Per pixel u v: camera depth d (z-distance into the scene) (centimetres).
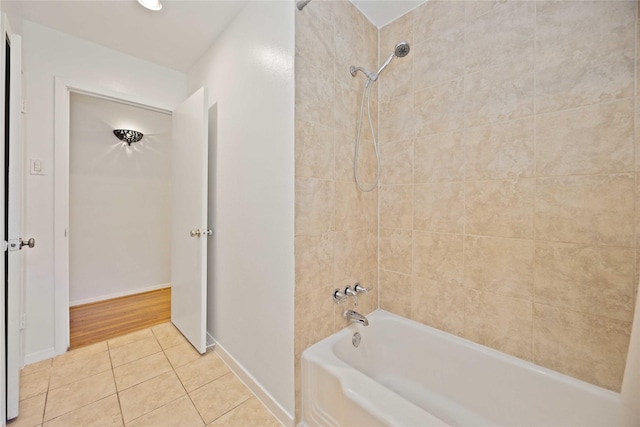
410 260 170
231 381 168
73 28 190
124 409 144
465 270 147
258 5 155
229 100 183
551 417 120
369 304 179
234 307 177
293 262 133
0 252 121
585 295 115
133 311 276
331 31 149
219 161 196
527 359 129
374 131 180
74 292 294
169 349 202
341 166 156
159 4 168
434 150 157
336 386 118
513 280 132
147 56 225
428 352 156
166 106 242
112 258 318
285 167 135
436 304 159
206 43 207
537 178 124
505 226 134
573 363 118
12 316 133
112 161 316
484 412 136
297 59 131
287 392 137
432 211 159
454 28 149
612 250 108
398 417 95
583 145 113
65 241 197
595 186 111
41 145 185
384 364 170
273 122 142
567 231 118
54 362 184
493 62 136
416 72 165
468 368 142
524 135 127
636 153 103
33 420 135
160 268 356
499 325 137
